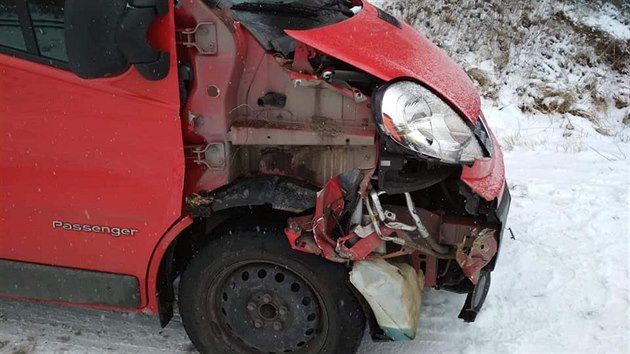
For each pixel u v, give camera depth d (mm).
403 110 2766
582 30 9008
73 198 3053
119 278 3178
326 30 3170
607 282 4117
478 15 9250
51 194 3064
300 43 2916
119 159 2938
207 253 3123
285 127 2932
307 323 3129
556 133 7262
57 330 3691
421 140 2719
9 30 2885
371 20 3664
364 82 2988
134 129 2875
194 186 3039
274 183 3029
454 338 3619
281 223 3072
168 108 2812
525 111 7918
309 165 3092
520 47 8859
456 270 3275
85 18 2547
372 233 2943
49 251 3205
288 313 3129
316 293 3068
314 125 2928
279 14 3639
